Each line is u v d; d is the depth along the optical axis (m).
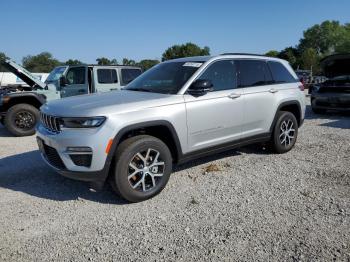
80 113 3.75
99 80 9.97
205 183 4.60
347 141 6.87
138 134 4.18
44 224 3.54
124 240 3.20
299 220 3.48
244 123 5.16
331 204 3.85
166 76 4.88
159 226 3.44
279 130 5.79
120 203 4.03
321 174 4.87
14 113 8.55
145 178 4.08
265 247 3.01
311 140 7.05
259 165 5.34
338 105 10.15
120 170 3.83
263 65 5.70
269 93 5.54
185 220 3.55
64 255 2.97
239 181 4.64
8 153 6.61
